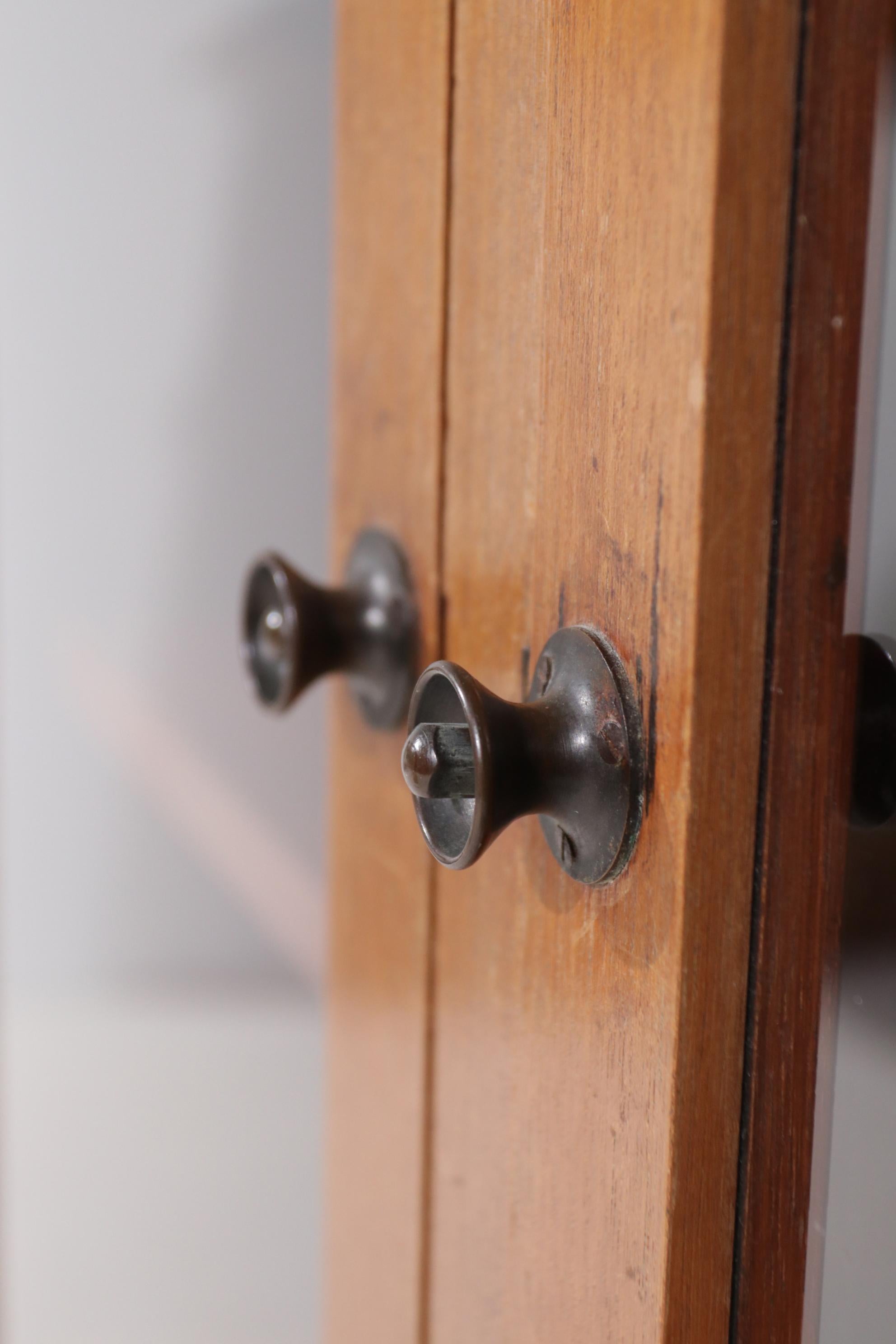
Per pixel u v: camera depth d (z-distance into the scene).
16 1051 0.87
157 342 0.80
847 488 0.40
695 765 0.39
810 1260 0.41
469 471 0.46
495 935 0.46
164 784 0.86
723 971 0.40
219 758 0.86
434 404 0.47
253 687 0.50
